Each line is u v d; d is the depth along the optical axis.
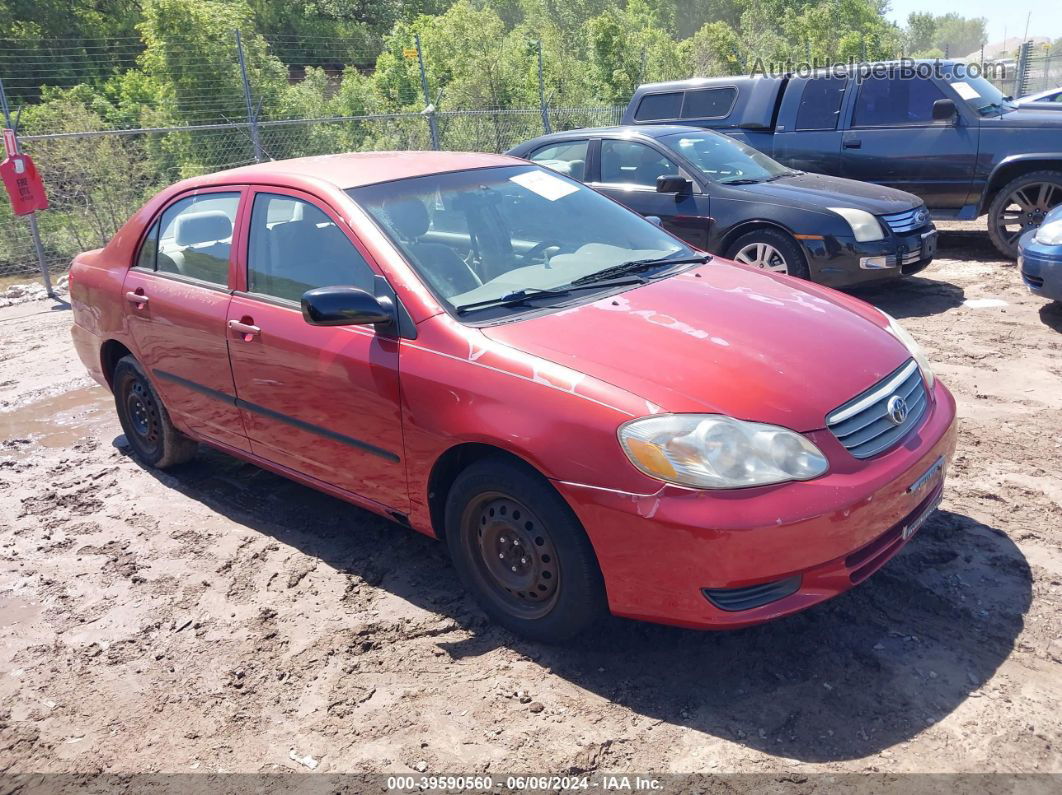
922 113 9.42
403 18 59.62
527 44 26.45
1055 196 8.84
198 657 3.35
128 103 25.25
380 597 3.66
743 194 7.70
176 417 4.70
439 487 3.40
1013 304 7.50
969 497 4.11
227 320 4.05
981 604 3.28
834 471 2.79
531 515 3.04
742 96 10.52
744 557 2.65
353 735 2.86
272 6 56.00
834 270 7.36
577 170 8.76
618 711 2.87
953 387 5.59
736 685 2.95
